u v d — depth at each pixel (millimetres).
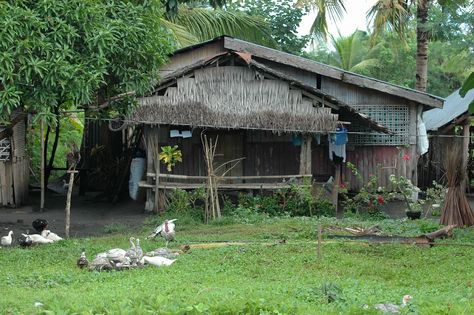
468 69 30234
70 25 12422
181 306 7055
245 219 16734
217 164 19516
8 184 19656
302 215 17938
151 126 18188
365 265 10930
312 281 9586
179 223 16594
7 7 11727
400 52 32812
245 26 24672
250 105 18203
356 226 15062
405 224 15672
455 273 10383
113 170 21484
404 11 23547
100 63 12602
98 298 7688
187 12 23547
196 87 18125
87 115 17656
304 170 18594
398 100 20188
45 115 12258
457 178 15039
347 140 19531
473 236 13648
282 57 19812
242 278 9906
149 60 13695
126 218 17891
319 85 20344
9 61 11602
